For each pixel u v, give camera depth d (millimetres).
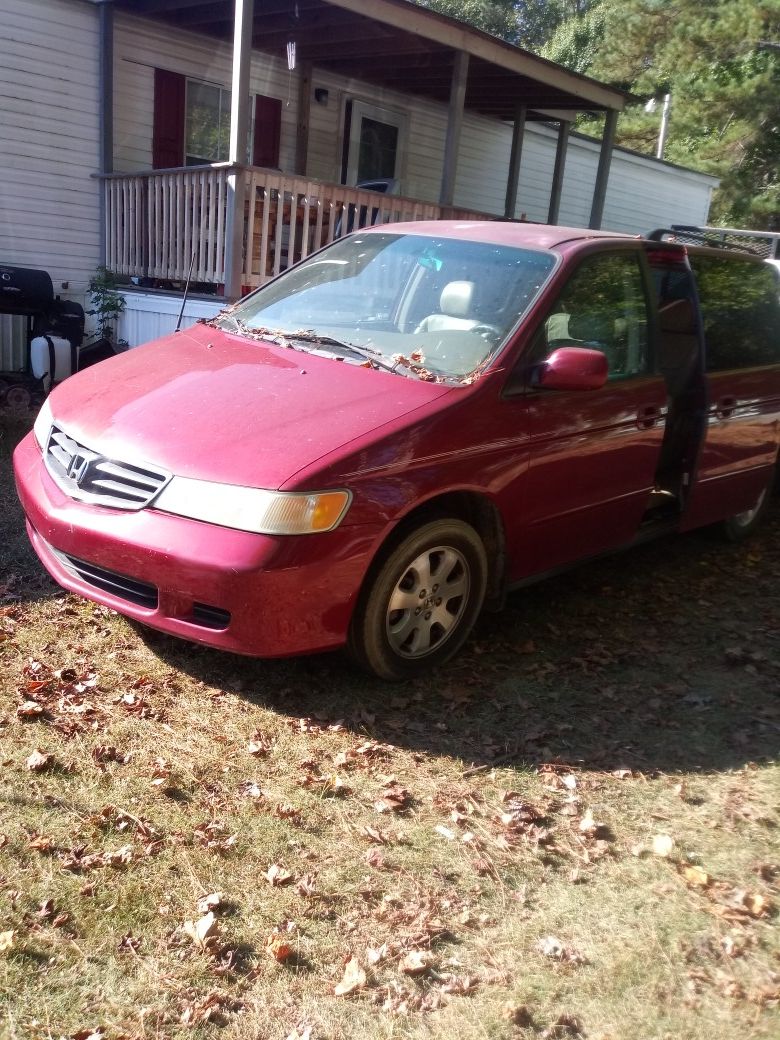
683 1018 2250
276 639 3221
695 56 23734
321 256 5031
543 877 2729
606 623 4574
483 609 4297
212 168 8344
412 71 11734
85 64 9766
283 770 3121
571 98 12633
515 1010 2225
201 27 10328
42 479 3750
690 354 4891
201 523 3203
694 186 18656
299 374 3795
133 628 3992
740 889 2721
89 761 3053
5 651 3699
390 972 2328
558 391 3963
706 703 3818
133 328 9555
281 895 2555
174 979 2244
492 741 3422
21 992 2162
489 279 4188
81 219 10164
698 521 5148
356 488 3244
